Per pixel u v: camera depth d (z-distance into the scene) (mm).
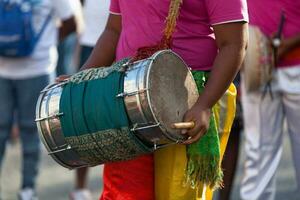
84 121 6312
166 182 6590
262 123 9188
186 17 6504
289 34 8914
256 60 8984
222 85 6348
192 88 6426
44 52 11031
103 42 7059
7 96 11039
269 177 9266
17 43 10773
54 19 11109
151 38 6531
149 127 6168
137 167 6602
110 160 6434
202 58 6543
